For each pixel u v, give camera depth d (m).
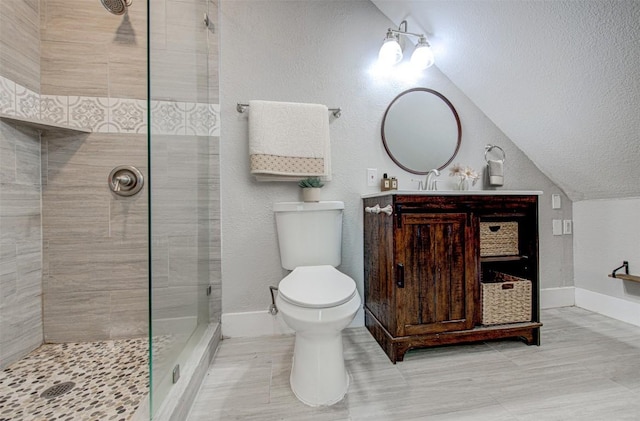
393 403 1.12
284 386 1.24
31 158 1.44
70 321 1.54
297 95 1.78
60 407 1.03
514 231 1.61
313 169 1.67
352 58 1.85
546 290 2.09
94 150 1.55
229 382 1.27
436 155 1.95
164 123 1.07
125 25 1.58
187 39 1.37
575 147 1.77
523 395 1.15
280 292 1.19
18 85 1.38
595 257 2.01
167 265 1.07
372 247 1.71
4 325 1.30
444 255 1.47
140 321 1.60
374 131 1.87
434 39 1.84
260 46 1.75
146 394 1.10
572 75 1.45
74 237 1.54
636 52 1.20
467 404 1.10
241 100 1.72
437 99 1.96
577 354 1.45
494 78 1.76
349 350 1.54
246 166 1.73
